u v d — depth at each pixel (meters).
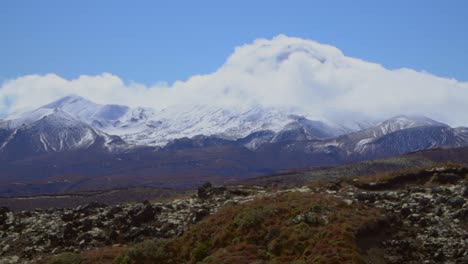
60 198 175.75
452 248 46.00
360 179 69.19
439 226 50.16
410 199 56.56
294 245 46.75
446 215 52.25
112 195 177.12
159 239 55.19
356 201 56.81
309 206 53.41
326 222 49.62
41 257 57.06
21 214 71.56
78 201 168.88
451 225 50.16
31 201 170.50
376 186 65.62
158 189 185.00
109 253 53.66
